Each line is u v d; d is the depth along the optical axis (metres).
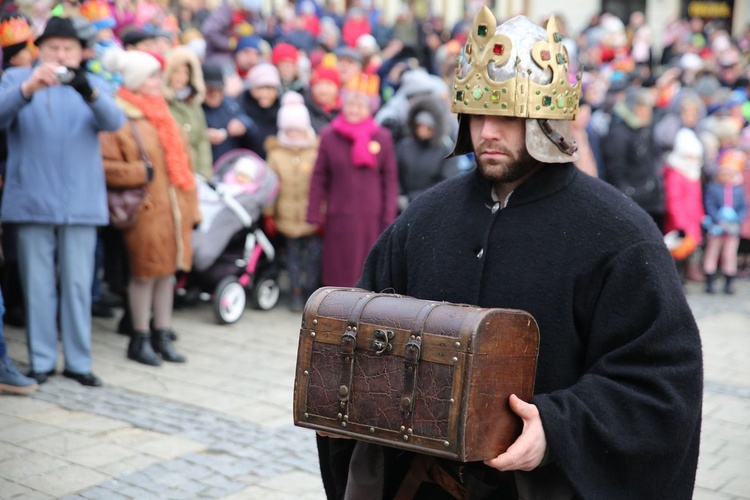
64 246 4.78
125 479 3.72
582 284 1.94
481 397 1.76
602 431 1.82
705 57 13.66
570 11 20.19
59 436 4.14
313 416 1.91
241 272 6.38
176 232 5.22
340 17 12.41
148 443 4.12
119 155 4.94
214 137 6.55
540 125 1.93
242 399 4.81
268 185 6.38
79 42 4.50
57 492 3.56
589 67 11.22
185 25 9.55
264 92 6.91
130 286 5.29
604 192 2.01
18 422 4.29
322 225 6.69
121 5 7.58
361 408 1.85
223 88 6.64
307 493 3.69
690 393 1.86
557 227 1.98
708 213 8.45
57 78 4.36
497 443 1.80
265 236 6.85
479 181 2.10
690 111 8.69
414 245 2.15
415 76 7.41
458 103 1.99
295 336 6.13
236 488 3.70
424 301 1.86
